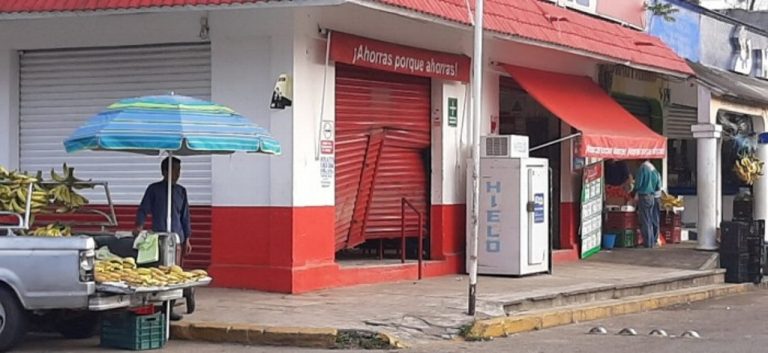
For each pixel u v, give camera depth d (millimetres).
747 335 13328
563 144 21484
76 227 14742
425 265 17438
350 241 16734
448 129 18047
